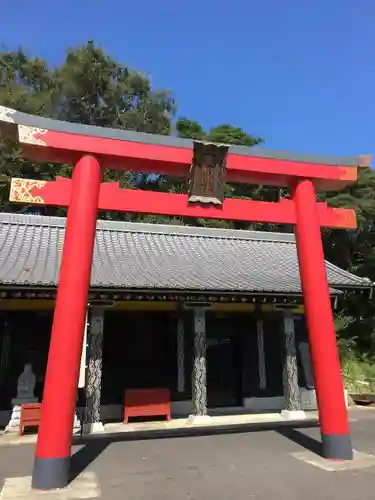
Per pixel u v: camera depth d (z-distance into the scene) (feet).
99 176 24.73
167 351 49.24
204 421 41.55
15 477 22.88
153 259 50.83
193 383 42.78
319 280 26.35
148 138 25.36
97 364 39.37
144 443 31.73
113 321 48.24
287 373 45.39
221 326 52.49
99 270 43.57
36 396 43.32
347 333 82.99
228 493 19.72
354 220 29.19
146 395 43.57
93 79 103.81
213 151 25.67
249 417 45.11
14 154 85.35
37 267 41.70
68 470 21.09
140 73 114.83
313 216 27.55
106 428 39.75
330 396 25.29
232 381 52.26
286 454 26.91
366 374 68.44
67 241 23.00
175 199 26.08
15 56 108.58
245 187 105.40
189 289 40.73
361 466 23.61
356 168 28.99
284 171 27.48
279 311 51.01
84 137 24.25
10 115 22.89
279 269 53.62
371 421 41.37
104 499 18.95
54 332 21.59
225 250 58.80
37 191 23.89
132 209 25.25
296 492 19.70
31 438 35.50
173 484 21.20
